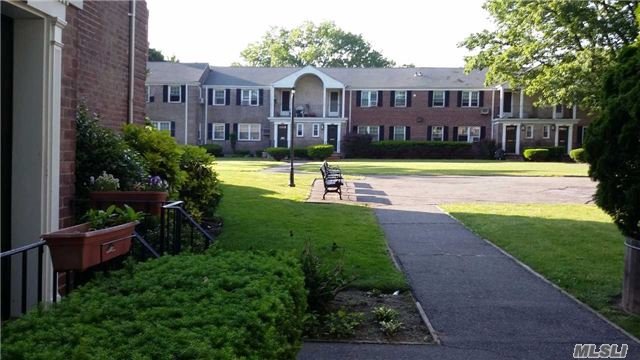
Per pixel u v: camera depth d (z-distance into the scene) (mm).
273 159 46156
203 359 2176
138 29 10078
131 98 9539
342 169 32625
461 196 18812
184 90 50156
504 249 9719
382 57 84312
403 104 51719
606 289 7152
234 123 52062
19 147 4902
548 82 30359
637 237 6410
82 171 6645
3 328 2600
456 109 51250
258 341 2594
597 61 27609
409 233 11266
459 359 4887
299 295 3711
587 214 14211
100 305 2916
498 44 34688
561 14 29172
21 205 4906
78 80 7664
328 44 79875
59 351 2250
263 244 9305
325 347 5133
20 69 4875
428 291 7086
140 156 8023
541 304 6562
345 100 52031
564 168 35062
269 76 53406
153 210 6348
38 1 4684
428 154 49688
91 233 3904
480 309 6352
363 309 6309
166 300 3002
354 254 8805
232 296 3102
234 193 17047
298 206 14508
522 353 5047
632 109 5949
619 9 28375
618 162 6250
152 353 2223
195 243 7578
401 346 5191
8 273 4801
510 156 49094
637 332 5641
